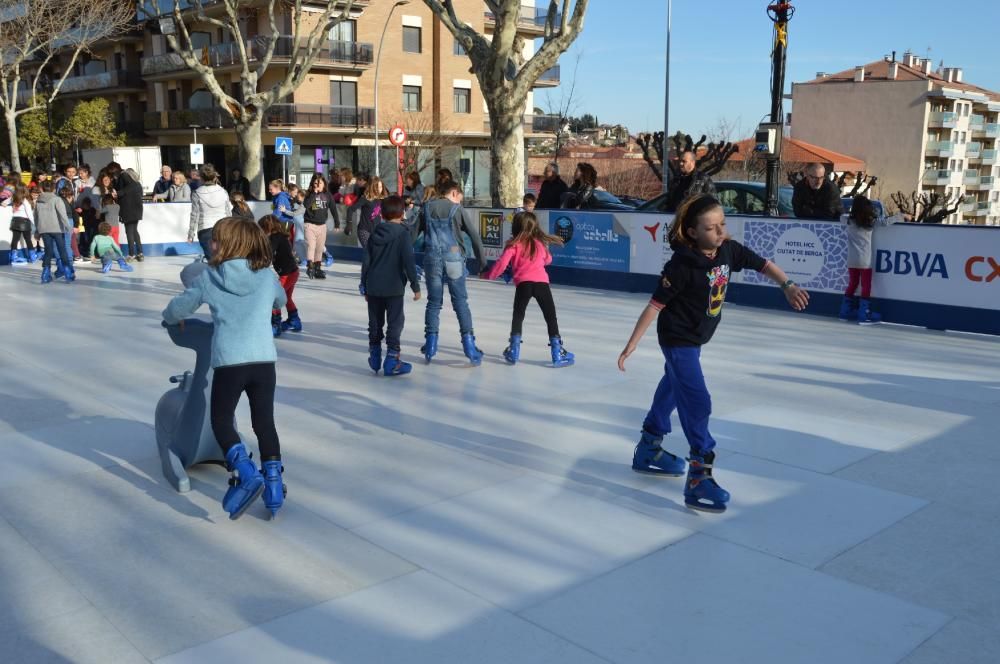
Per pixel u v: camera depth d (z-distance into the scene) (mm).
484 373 7230
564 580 3553
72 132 48875
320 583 3555
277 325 9000
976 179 83312
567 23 15664
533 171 58938
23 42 40500
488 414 5984
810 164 10445
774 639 3094
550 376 7094
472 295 12031
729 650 3025
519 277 7391
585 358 7777
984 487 4535
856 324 9562
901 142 74312
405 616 3275
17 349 8414
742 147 50031
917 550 3801
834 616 3252
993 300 8820
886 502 4344
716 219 3994
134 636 3162
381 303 7066
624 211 12195
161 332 9320
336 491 4578
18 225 16406
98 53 53781
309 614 3301
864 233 9414
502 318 10039
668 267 4141
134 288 13125
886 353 7957
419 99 46688
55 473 4922
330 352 8156
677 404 4262
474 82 47969
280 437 5520
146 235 18094
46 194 13547
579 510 4285
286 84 25406
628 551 3812
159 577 3633
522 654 3008
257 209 18609
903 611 3285
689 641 3082
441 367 7480
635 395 6465
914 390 6539
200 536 4047
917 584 3498
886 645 3053
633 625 3193
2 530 4141
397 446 5312
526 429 5625
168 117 47688
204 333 4445
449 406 6203
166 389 6809
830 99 77250
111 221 17281
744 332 9055
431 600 3396
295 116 41625
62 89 56469
